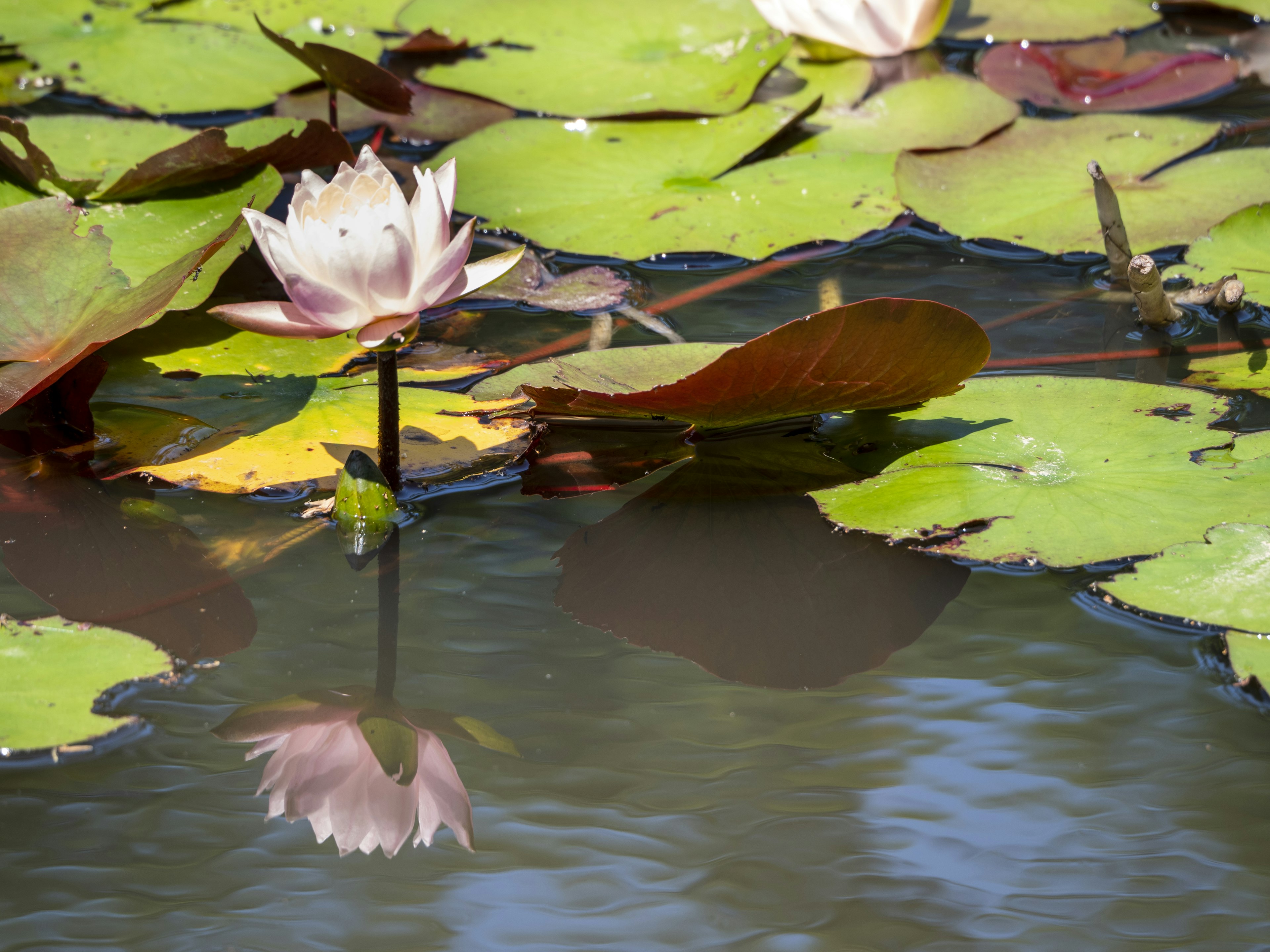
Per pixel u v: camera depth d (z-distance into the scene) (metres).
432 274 3.52
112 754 3.45
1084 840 3.42
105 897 3.41
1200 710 3.46
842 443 3.61
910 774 3.44
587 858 3.42
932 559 3.54
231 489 3.57
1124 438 3.58
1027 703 3.47
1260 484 3.55
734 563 3.54
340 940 3.40
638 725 3.46
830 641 3.50
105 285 3.63
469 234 3.52
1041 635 3.50
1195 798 3.43
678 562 3.54
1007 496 3.55
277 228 3.52
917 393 3.59
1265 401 3.61
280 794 3.44
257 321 3.53
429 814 3.43
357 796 3.44
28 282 3.63
